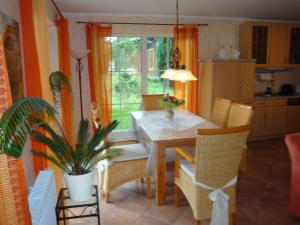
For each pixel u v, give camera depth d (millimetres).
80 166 1895
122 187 3084
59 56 3541
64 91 3143
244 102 4660
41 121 1272
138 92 4652
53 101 2299
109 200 2768
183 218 2459
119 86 4559
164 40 4617
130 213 2543
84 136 1906
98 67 4258
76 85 4402
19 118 992
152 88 4707
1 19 1492
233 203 2227
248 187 3047
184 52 4555
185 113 3697
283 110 4973
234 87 4543
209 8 4023
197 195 2100
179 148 2496
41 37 2129
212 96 4434
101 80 4301
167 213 2543
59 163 1817
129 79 4582
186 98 4695
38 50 2117
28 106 1065
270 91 5254
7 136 933
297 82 5504
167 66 4684
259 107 4801
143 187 3088
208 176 2072
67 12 4152
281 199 2783
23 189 1483
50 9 3115
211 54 4848
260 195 2865
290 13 4480
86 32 4203
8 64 1584
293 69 5469
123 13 4301
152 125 3020
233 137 1978
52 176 1930
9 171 1305
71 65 4301
